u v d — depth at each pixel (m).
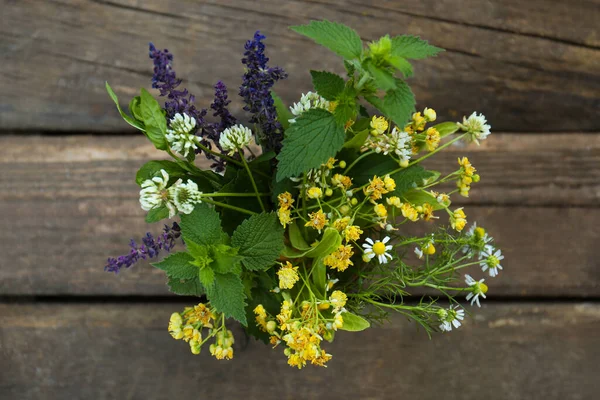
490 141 0.83
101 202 0.82
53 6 0.84
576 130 0.84
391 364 0.81
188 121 0.60
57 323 0.82
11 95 0.83
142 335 0.82
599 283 0.82
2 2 0.84
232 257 0.60
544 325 0.82
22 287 0.82
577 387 0.81
